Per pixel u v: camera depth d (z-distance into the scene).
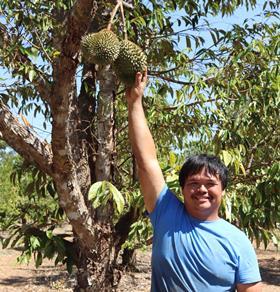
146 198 2.23
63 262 3.33
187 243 1.98
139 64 2.28
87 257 3.27
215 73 3.41
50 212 3.75
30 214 3.70
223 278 1.96
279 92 3.10
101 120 3.35
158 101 3.81
